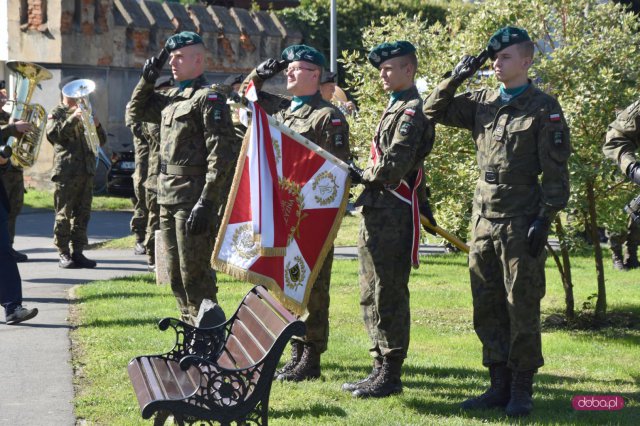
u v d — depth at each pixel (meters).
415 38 11.05
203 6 29.31
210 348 6.60
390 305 7.21
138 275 13.25
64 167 13.88
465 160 10.35
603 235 18.11
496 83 10.17
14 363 8.36
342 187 7.18
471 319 10.71
